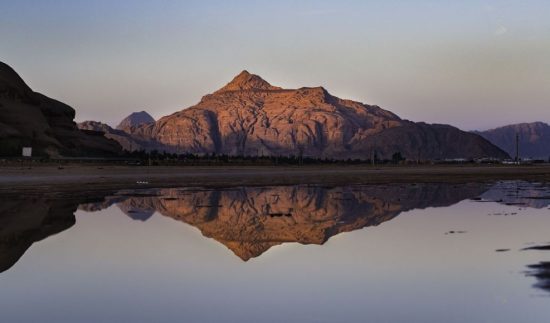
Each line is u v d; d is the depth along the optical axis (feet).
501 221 104.22
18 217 107.45
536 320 40.86
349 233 89.40
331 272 57.88
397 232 89.76
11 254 68.08
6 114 482.69
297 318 41.96
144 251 71.36
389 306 44.83
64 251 70.54
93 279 54.80
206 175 291.38
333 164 565.94
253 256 67.87
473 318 41.52
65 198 151.53
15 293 49.32
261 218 114.52
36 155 432.66
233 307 44.88
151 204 139.23
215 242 79.92
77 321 41.63
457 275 55.72
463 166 560.20
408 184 239.30
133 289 50.88
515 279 53.52
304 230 94.27
